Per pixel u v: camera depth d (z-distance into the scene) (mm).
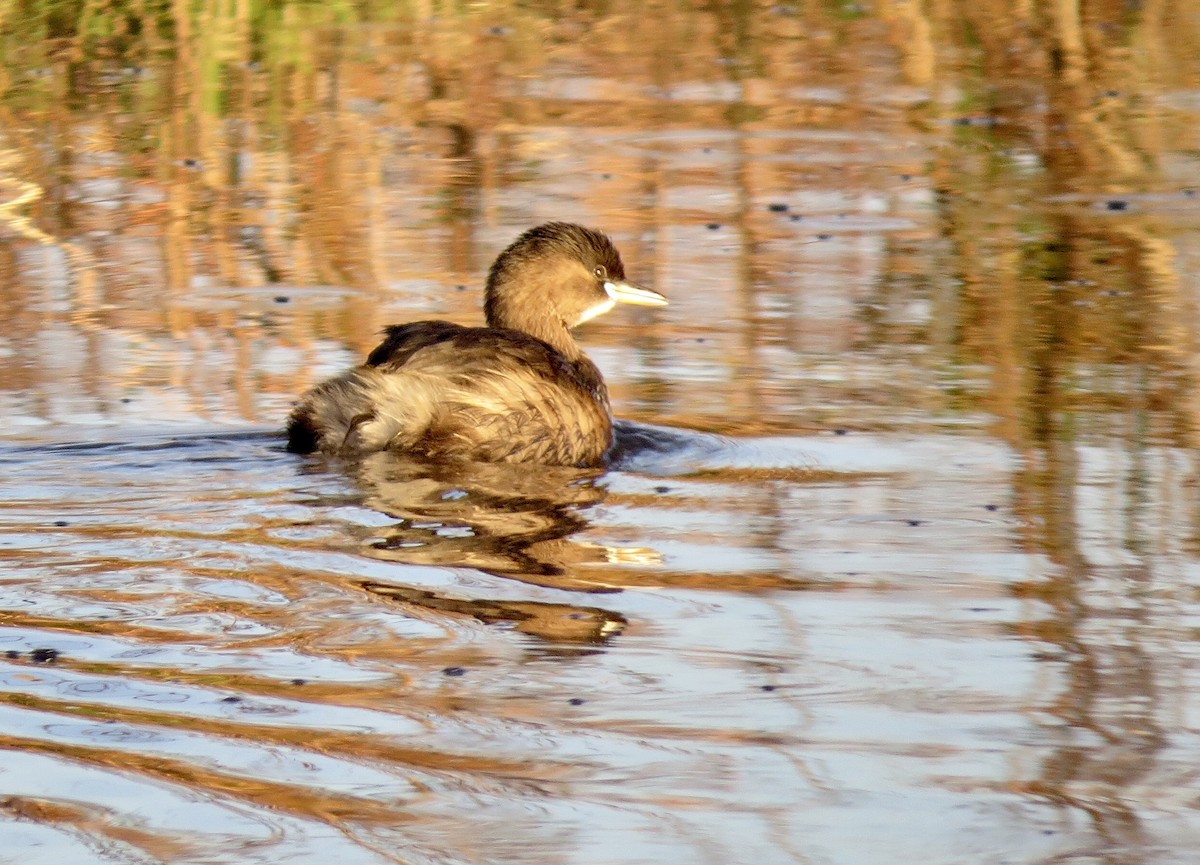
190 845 6602
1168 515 11047
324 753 7434
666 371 15000
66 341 15422
